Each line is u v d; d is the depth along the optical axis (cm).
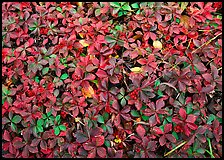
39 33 168
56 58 161
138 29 169
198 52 159
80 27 165
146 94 151
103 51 158
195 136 150
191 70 156
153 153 150
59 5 175
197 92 151
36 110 155
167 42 164
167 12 165
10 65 164
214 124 150
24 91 159
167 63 156
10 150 155
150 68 155
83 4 177
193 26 163
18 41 167
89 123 152
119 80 158
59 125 155
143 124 153
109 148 150
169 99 152
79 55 163
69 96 155
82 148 151
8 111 157
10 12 174
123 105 152
